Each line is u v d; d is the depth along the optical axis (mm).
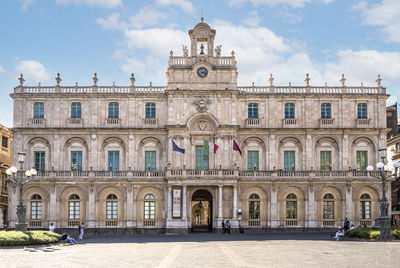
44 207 73625
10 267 32406
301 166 75562
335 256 37031
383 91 77250
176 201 71875
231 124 74375
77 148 75500
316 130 75312
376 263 32656
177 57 76250
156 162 75500
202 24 76938
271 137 75500
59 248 46562
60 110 75875
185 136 74188
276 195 73875
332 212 74250
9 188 73812
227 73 75688
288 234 67438
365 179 74000
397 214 89500
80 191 74188
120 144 75812
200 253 40969
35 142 75500
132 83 76812
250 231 73250
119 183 73625
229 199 72750
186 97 74812
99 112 75875
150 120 75688
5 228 77688
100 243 53656
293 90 77188
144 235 68812
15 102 75750
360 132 75625
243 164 75875
